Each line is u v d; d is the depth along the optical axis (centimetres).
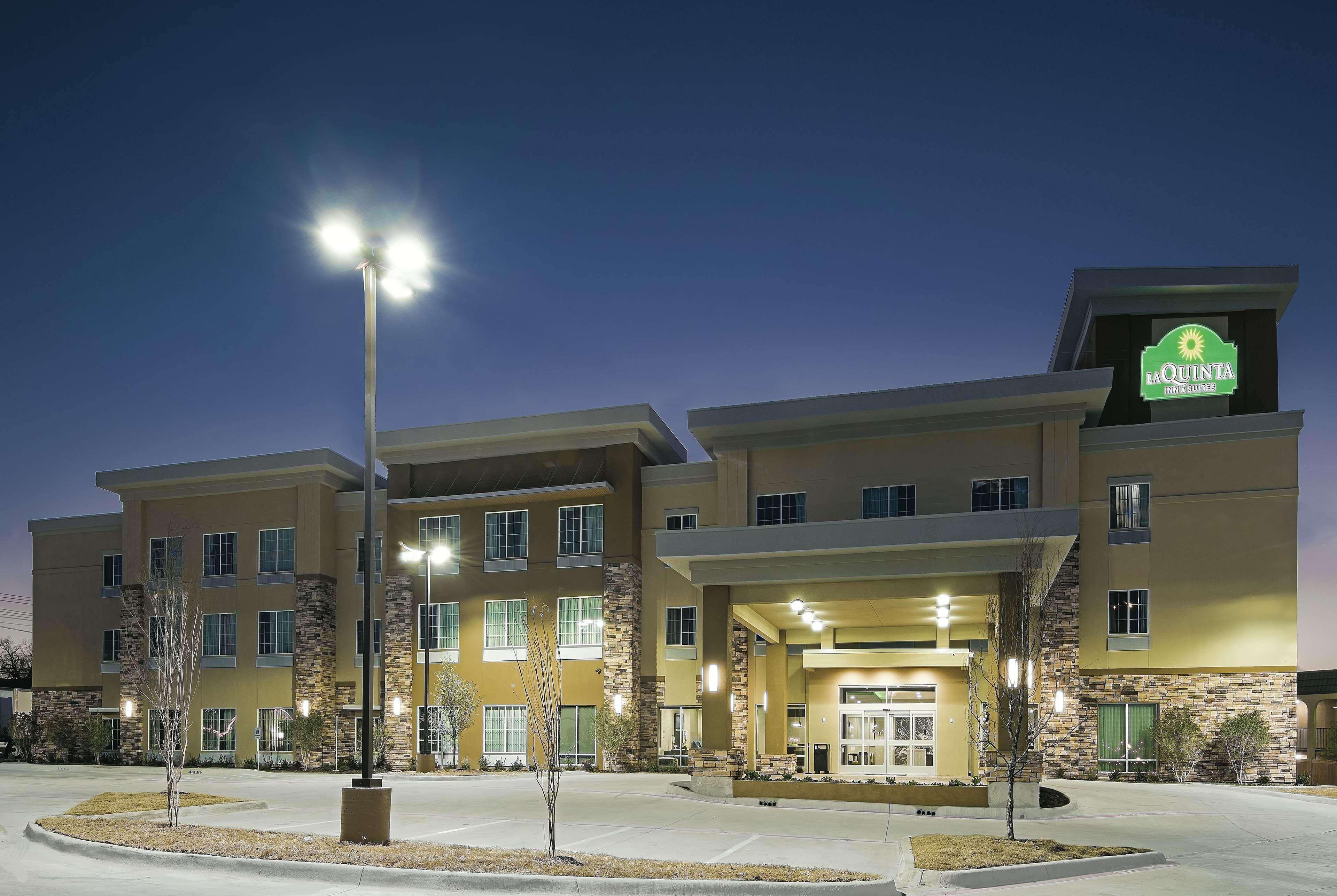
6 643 7200
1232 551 3438
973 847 1627
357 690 4441
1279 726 3306
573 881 1296
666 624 4003
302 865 1373
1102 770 3469
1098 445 3609
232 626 4622
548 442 4203
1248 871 1598
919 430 3697
